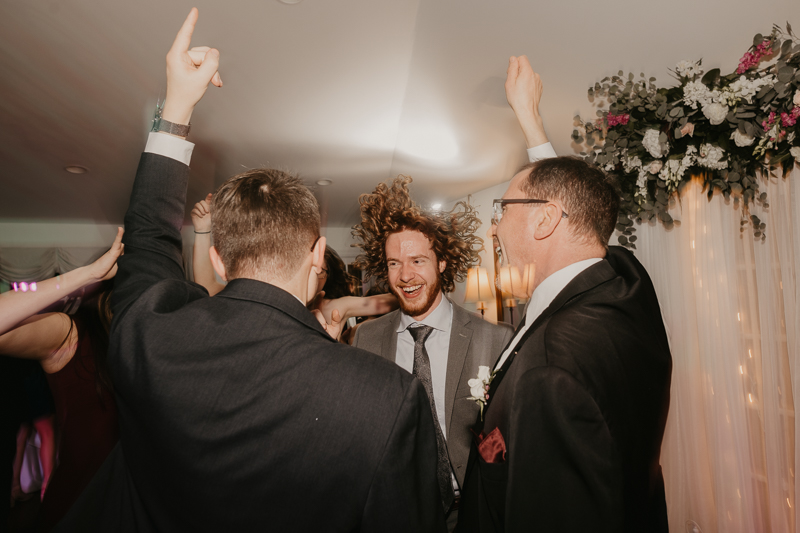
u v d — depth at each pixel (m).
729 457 2.00
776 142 1.57
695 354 2.13
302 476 0.58
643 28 1.84
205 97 2.76
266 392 0.60
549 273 0.95
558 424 0.67
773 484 1.83
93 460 1.20
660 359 0.82
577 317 0.78
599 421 0.67
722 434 2.01
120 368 0.63
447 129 3.29
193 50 0.85
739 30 1.69
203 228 2.16
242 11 1.94
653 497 0.79
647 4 1.70
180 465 0.57
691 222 2.13
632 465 0.71
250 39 2.15
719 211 2.04
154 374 0.59
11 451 1.62
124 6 1.88
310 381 0.61
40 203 5.16
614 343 0.75
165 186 0.80
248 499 0.57
